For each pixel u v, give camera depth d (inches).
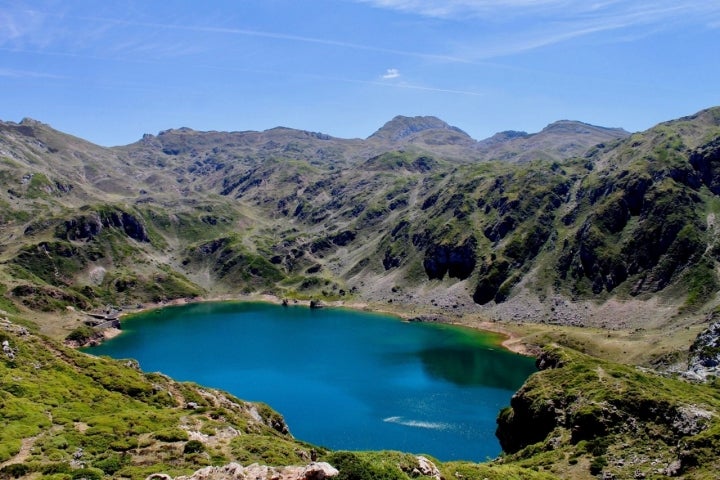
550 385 4343.0
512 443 4384.8
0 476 1999.3
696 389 4293.8
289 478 1727.4
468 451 5068.9
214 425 3006.9
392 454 1991.9
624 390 3752.5
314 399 6756.9
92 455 2342.5
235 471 1824.6
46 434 2503.7
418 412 6225.4
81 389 3331.7
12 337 3644.2
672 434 3174.2
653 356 7485.2
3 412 2632.9
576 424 3555.6
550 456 3400.6
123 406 3260.3
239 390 7155.5
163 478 1903.3
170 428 2760.8
